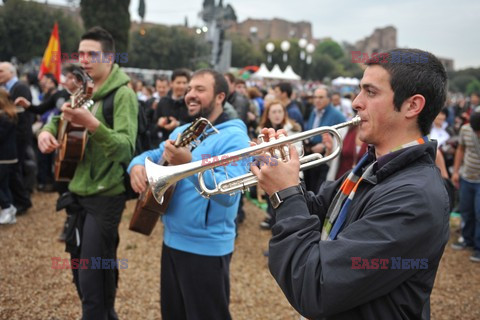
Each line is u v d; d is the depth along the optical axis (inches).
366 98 49.4
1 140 178.4
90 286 96.0
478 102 386.3
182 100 182.2
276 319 124.2
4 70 203.0
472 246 195.9
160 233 192.7
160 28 1416.1
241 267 161.5
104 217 97.4
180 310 92.3
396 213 42.4
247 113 235.1
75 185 98.6
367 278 41.8
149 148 140.4
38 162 249.8
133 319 119.9
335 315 46.5
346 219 50.1
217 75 92.7
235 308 129.8
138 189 89.0
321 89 199.8
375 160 52.4
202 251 86.2
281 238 47.4
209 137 87.5
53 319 117.6
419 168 46.2
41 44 1075.9
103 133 89.3
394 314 44.4
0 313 118.6
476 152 184.2
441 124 250.5
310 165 58.6
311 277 43.7
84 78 84.0
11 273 144.6
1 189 191.6
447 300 143.2
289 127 189.3
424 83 46.8
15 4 1042.1
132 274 148.8
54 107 174.1
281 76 738.8
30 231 187.0
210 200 85.3
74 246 100.3
